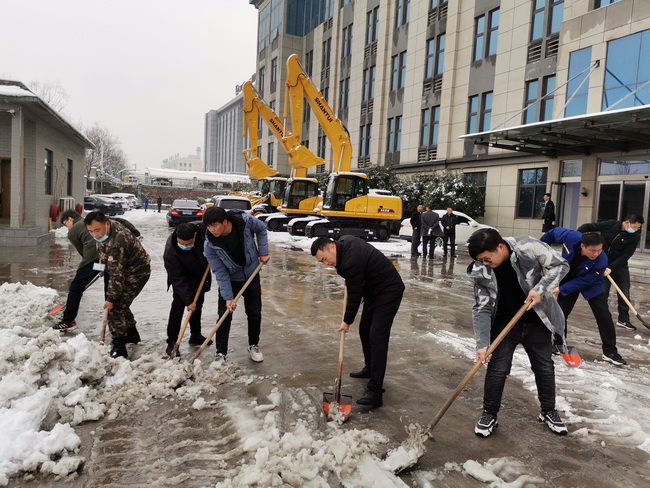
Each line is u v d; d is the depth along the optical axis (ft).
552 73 57.77
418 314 21.84
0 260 33.17
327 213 57.21
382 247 52.49
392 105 89.20
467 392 12.84
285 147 63.52
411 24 83.51
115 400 11.32
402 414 11.41
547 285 9.62
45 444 8.95
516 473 9.04
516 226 62.23
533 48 60.44
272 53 140.97
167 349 14.97
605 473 9.11
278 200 79.82
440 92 76.43
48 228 50.39
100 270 15.26
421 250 50.98
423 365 14.90
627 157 48.21
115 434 10.03
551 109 58.13
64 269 29.91
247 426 10.41
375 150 93.04
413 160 82.64
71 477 8.48
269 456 9.04
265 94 146.82
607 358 15.66
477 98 69.67
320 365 14.55
